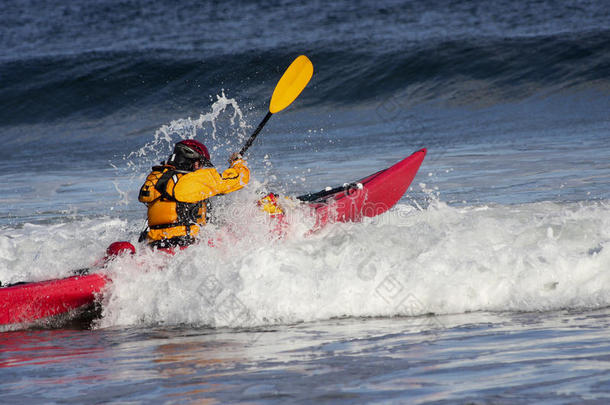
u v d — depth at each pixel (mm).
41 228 27500
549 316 13547
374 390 9312
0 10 110750
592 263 15164
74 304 16797
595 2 88188
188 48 84000
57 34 98250
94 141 61781
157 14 102688
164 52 82312
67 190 37750
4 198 36094
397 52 72875
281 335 13477
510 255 15492
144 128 65250
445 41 74938
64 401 9617
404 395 9023
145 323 16000
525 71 67375
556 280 14891
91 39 94750
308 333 13477
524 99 62375
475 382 9422
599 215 19547
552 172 33125
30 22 104438
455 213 21359
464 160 39250
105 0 112438
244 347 12555
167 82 74500
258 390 9594
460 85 66812
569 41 70812
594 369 9695
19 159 54562
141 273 16719
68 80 75688
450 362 10539
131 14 103750
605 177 30766
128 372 11125
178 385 10109
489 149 43062
